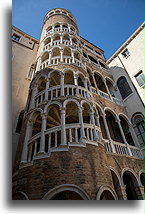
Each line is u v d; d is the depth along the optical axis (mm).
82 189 6410
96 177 7176
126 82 18875
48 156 7426
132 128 15445
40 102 10391
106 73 21016
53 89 10781
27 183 6949
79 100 10406
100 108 14203
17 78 16484
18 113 13891
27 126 9758
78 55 15656
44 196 6113
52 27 18750
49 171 6887
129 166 11250
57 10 22156
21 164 7977
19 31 21672
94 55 23688
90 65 19406
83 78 13039
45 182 6578
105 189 7102
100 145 9117
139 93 16500
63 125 8492
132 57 19250
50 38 17156
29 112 10703
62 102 9844
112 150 11305
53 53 15570
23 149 8672
